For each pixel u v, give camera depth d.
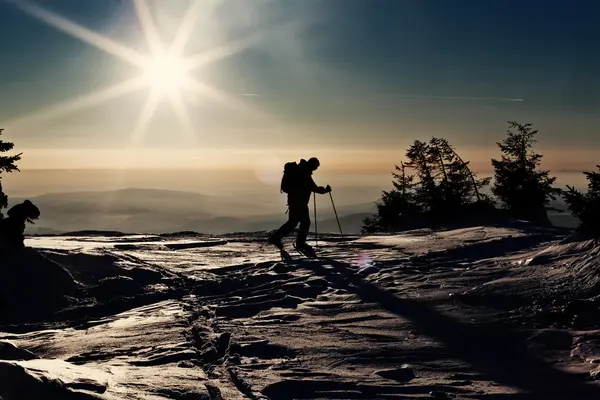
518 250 13.95
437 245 16.78
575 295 8.53
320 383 5.94
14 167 16.36
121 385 5.53
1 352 6.98
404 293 10.38
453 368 6.52
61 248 16.86
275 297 11.30
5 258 13.05
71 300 12.65
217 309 10.41
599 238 10.54
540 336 7.35
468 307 9.05
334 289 11.61
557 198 34.66
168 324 9.16
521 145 36.97
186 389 5.61
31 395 4.61
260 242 21.17
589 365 6.32
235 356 6.96
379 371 6.35
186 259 16.80
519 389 5.79
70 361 7.19
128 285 13.39
